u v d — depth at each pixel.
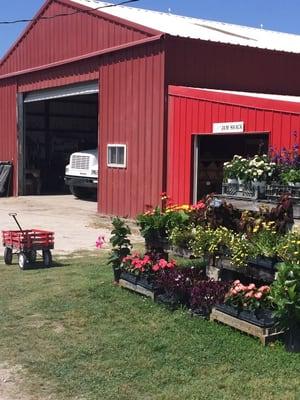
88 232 13.31
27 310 6.64
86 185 20.64
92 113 28.06
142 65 14.69
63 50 18.78
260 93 15.09
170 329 5.74
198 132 13.02
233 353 5.05
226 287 5.91
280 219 6.08
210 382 4.53
